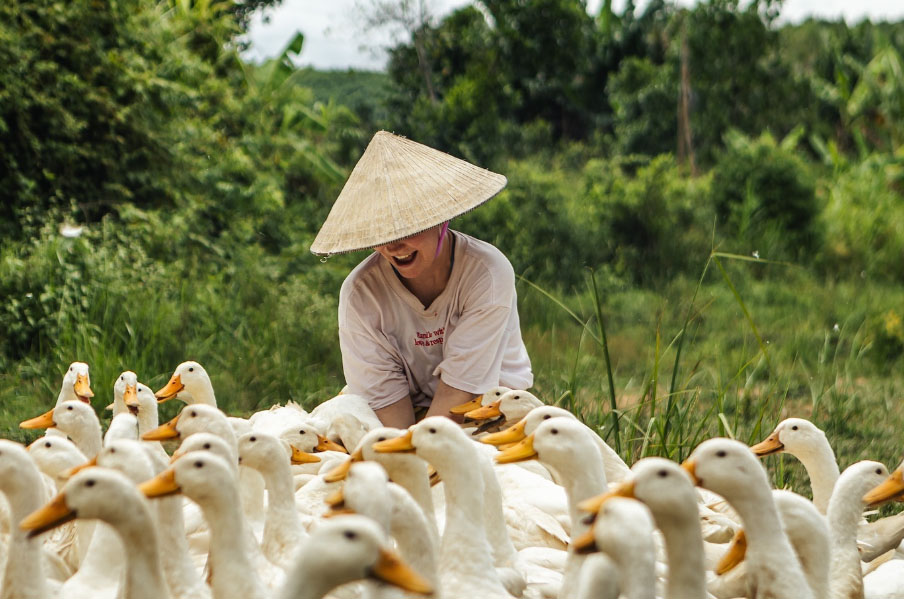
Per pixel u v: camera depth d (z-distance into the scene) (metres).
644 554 2.40
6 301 8.22
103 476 2.63
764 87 20.97
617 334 10.78
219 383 7.48
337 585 2.33
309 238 12.87
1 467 2.99
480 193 4.48
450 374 4.64
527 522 3.69
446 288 4.64
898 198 18.20
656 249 14.08
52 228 9.07
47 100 10.15
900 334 10.73
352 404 4.68
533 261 12.71
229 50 14.94
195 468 2.83
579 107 22.31
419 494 3.38
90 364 7.11
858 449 6.73
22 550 2.90
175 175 11.37
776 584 2.88
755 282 13.78
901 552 4.20
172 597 2.95
